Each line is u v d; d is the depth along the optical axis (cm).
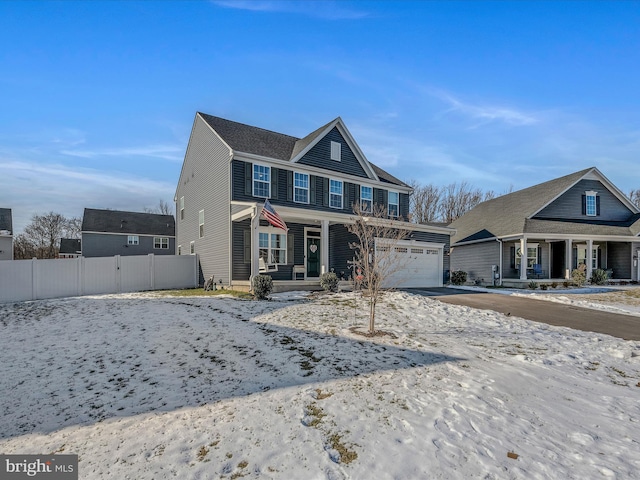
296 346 643
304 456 309
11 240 2759
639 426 366
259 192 1600
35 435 388
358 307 1038
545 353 630
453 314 986
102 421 409
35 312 1070
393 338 696
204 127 1823
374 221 1273
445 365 542
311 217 1448
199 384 496
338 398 423
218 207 1645
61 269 1459
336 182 1864
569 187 2200
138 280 1634
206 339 704
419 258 1809
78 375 561
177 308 1031
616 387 481
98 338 752
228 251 1535
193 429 370
